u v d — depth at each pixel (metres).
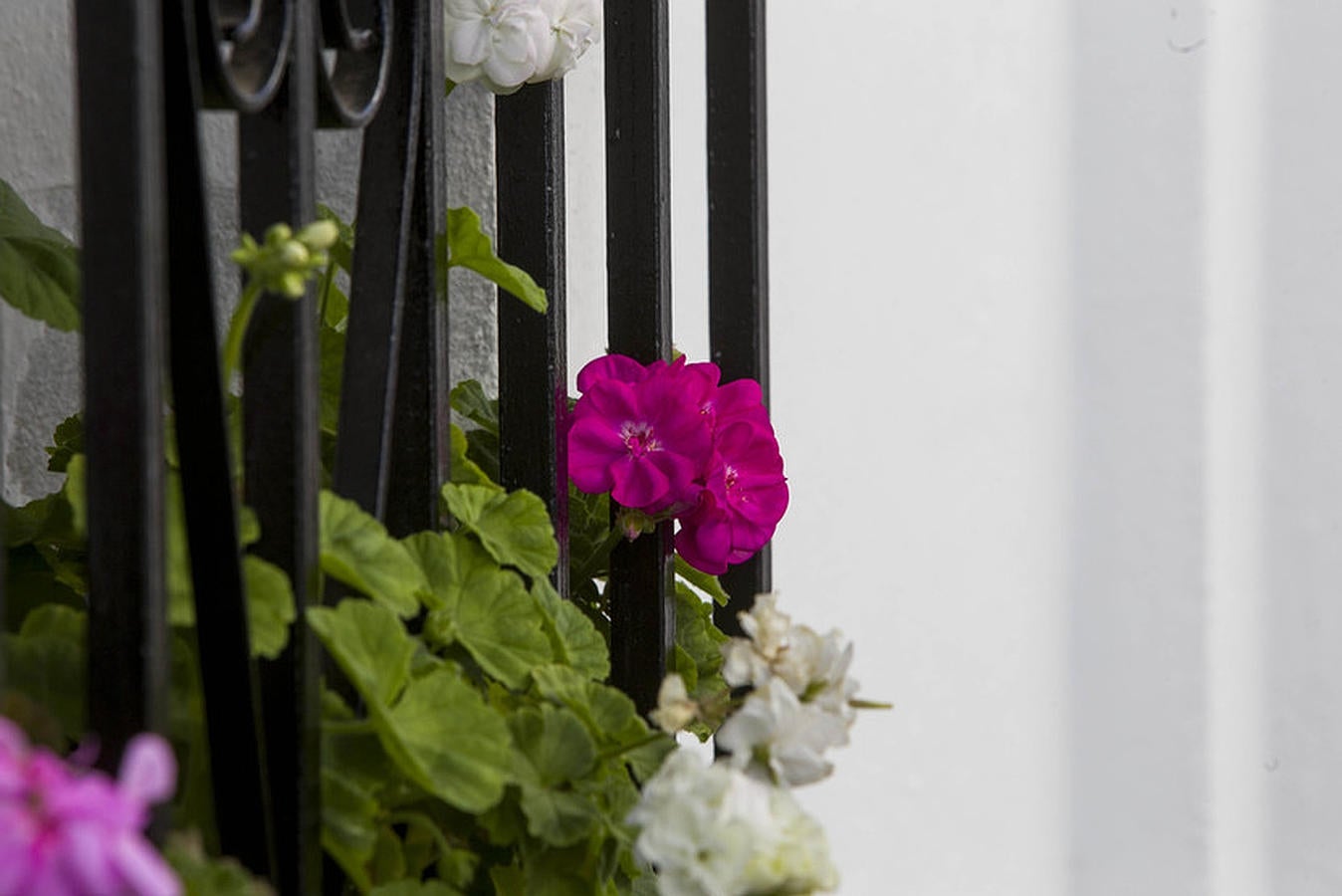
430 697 1.34
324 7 1.34
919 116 1.91
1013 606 1.98
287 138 1.32
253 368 1.31
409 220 1.39
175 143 1.27
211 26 1.27
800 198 1.85
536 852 1.38
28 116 1.58
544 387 1.51
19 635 1.33
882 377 1.90
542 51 1.49
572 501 1.55
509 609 1.42
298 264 1.28
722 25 1.52
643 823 1.32
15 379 1.59
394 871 1.36
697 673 1.54
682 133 1.77
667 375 1.48
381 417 1.38
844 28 1.87
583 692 1.41
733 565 1.55
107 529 1.25
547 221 1.51
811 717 1.34
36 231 1.45
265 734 1.31
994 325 1.95
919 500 1.92
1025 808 1.99
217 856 1.31
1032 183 1.97
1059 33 1.99
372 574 1.35
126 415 1.25
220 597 1.28
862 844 1.92
